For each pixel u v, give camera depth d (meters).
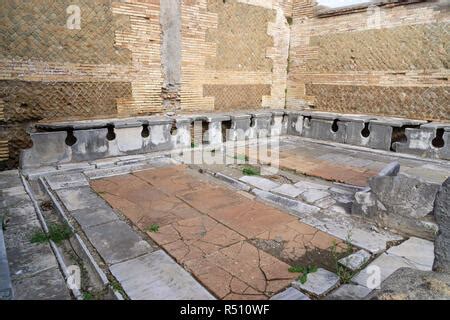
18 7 5.20
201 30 7.81
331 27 8.87
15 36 5.25
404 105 7.73
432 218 3.33
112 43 6.43
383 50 7.93
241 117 8.00
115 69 6.56
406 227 3.51
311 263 2.93
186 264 2.85
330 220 3.84
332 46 8.93
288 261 2.96
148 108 7.27
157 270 2.77
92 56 6.19
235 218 3.84
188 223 3.68
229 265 2.85
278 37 9.62
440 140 7.00
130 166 5.79
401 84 7.71
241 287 2.55
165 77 7.43
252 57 9.12
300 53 9.73
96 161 5.93
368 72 8.27
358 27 8.32
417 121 7.17
